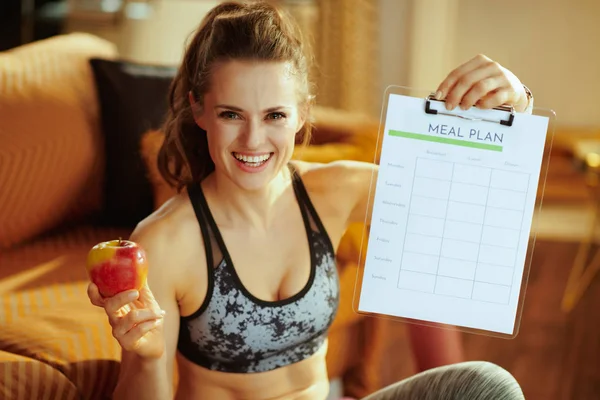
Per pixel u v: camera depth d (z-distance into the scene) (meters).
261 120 1.41
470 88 1.37
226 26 1.41
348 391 2.61
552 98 4.88
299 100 1.46
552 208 4.34
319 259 1.59
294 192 1.61
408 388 1.45
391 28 4.51
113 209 2.65
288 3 4.21
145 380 1.38
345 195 1.65
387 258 1.41
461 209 1.39
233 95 1.39
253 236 1.54
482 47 4.82
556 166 4.60
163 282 1.48
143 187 2.62
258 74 1.38
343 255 2.41
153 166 2.50
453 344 2.15
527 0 4.75
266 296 1.54
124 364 1.43
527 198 1.38
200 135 1.60
